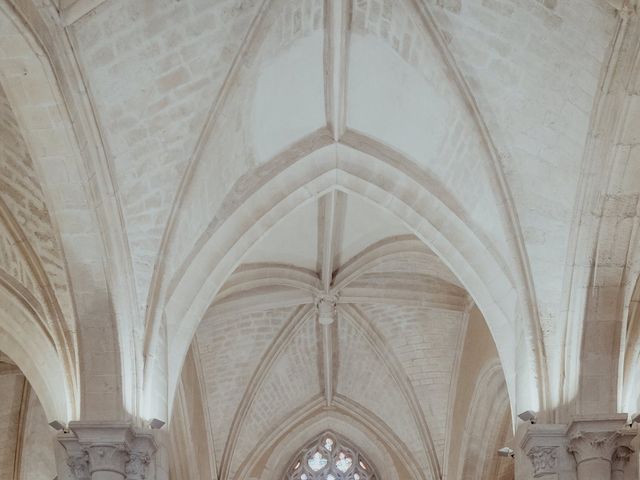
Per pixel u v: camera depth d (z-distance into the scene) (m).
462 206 15.95
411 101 15.45
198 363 22.08
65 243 14.51
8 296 15.30
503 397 20.53
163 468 14.88
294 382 23.67
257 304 20.80
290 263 20.41
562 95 14.26
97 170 14.28
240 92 14.94
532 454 14.33
